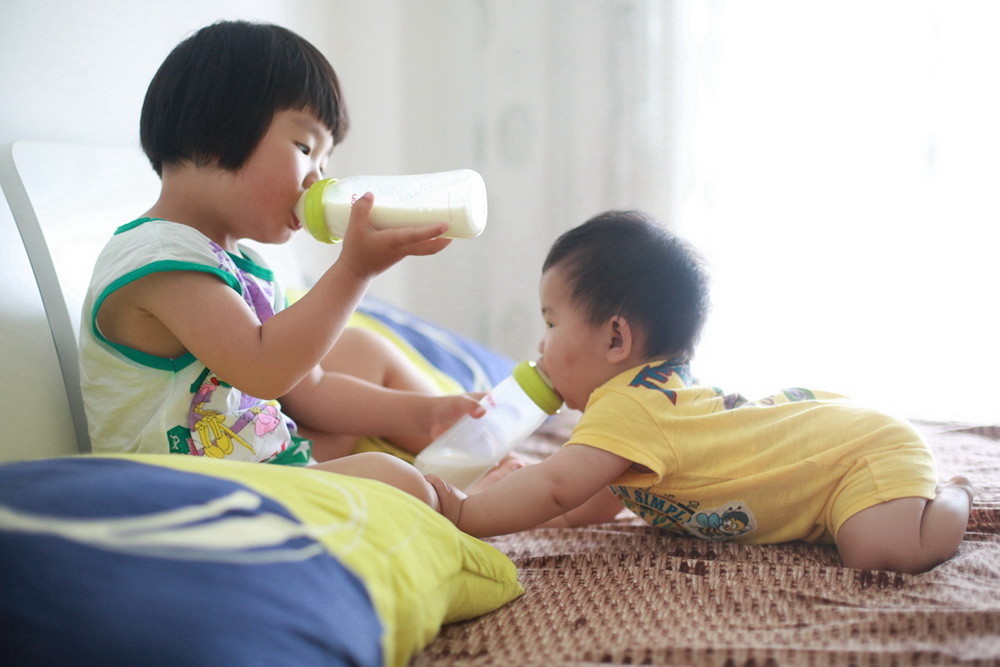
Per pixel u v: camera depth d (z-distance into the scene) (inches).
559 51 85.6
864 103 81.5
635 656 26.3
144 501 22.9
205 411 38.0
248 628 20.7
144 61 57.1
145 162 51.7
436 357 64.9
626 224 43.0
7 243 42.1
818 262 83.8
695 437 38.4
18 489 23.0
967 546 37.3
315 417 50.2
